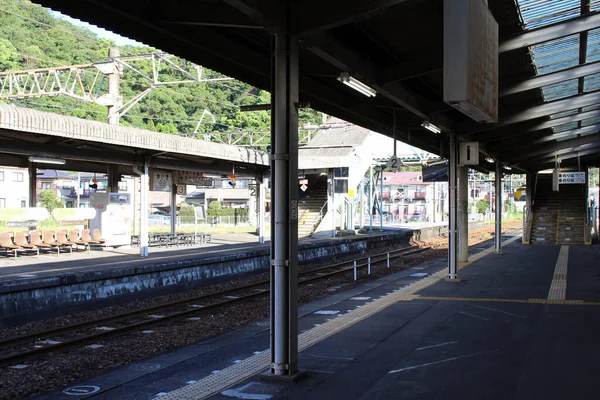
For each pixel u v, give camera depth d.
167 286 15.11
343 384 6.07
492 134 18.12
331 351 7.52
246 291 15.55
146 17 6.79
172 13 6.75
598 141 23.19
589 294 12.32
